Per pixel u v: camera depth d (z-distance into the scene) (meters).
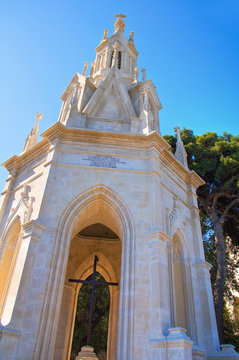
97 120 19.56
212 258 26.52
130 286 13.27
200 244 18.77
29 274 12.80
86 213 16.30
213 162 27.83
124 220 15.20
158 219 15.02
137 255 13.97
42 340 11.84
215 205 27.77
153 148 17.23
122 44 30.06
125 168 16.69
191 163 28.83
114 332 20.42
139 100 23.17
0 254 16.69
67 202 15.35
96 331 34.22
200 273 17.45
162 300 12.55
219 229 24.66
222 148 28.44
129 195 15.84
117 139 17.48
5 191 19.45
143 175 16.62
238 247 27.64
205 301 16.45
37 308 12.26
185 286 16.61
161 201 17.02
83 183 16.00
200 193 27.70
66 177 16.11
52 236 14.17
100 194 15.91
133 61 30.50
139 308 12.66
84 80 22.66
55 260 13.67
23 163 20.11
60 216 14.86
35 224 13.94
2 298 14.92
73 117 18.72
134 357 11.57
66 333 19.92
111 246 23.52
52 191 15.60
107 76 22.67
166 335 11.80
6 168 21.23
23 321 11.79
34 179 17.75
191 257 17.81
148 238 14.38
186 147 29.62
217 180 27.78
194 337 15.01
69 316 20.56
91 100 20.86
